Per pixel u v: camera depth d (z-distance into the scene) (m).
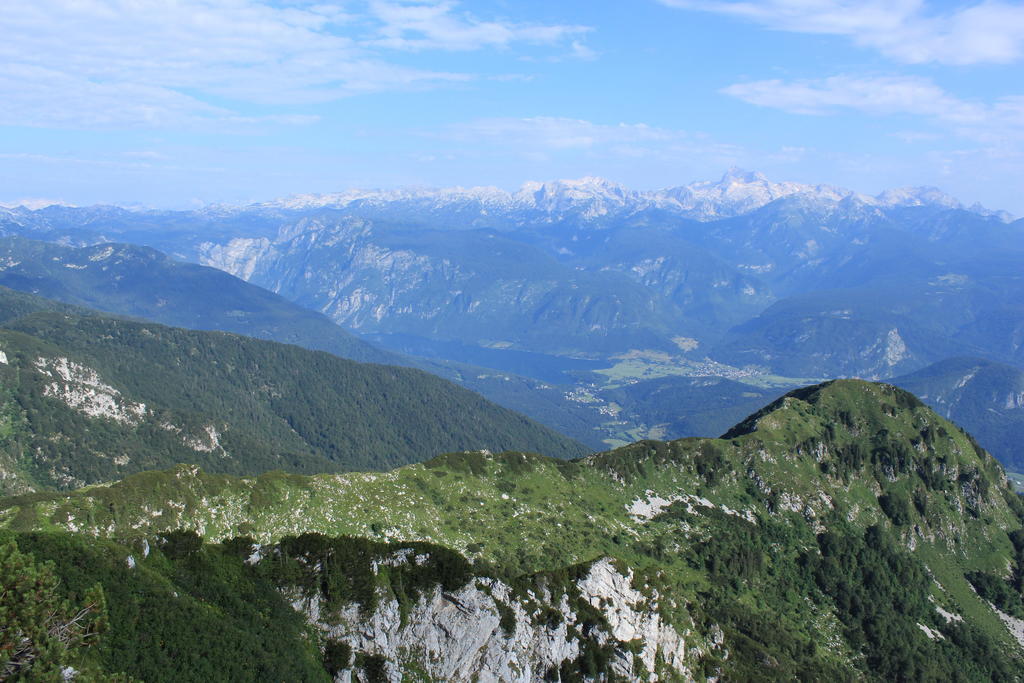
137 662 97.25
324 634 118.00
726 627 175.25
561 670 126.31
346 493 160.25
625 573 142.50
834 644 191.50
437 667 120.19
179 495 136.25
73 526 120.75
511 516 182.00
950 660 198.38
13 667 77.06
